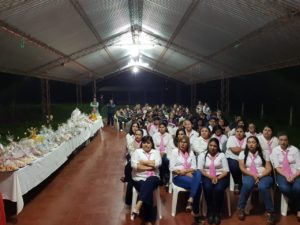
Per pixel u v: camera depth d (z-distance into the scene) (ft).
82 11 15.65
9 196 11.59
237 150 14.47
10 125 25.99
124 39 27.30
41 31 15.92
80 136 25.07
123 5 17.29
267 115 27.48
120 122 41.19
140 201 10.91
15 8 11.94
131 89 58.80
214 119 19.25
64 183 16.43
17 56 18.56
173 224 11.31
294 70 24.16
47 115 29.94
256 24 14.34
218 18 15.53
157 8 17.61
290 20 12.64
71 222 11.48
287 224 11.14
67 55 24.76
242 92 33.76
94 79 52.01
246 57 20.68
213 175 11.75
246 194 11.64
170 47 28.27
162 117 26.78
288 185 11.75
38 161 13.98
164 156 15.75
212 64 28.07
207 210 11.66
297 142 16.84
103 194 14.57
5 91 29.73
